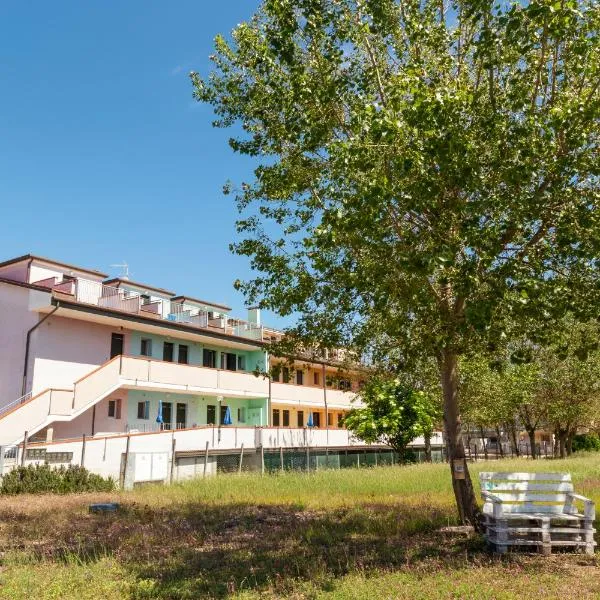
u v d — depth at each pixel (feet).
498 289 24.59
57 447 72.69
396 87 27.53
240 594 22.98
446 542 32.42
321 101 29.68
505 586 23.13
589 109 24.40
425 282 29.45
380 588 23.03
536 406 141.08
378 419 101.45
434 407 108.27
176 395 111.14
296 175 35.19
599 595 21.53
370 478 67.21
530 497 33.17
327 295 35.78
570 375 129.29
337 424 161.07
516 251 28.96
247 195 39.24
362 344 38.45
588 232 26.17
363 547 31.65
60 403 82.07
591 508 30.07
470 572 25.32
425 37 30.73
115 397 98.78
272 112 34.65
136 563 28.73
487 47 25.35
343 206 26.71
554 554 29.55
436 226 26.68
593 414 141.79
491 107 28.17
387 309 30.78
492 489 33.22
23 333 89.35
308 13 29.14
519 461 106.73
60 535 37.24
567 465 87.92
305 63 31.63
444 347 31.83
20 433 76.69
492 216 26.81
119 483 72.95
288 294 36.42
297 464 106.32
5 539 35.99
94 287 96.99
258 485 64.34
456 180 25.17
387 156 26.32
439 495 52.39
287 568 27.27
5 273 99.71
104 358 98.37
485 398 119.85
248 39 34.04
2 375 89.61
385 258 28.86
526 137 25.89
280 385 129.70
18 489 62.39
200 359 119.14
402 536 34.65
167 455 79.20
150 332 106.93
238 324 131.03
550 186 26.63
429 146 24.71
